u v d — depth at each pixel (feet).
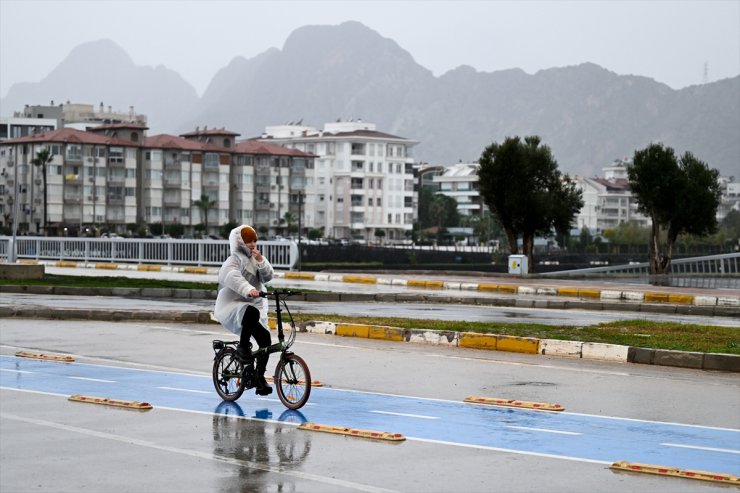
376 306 105.40
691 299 120.47
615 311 106.11
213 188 576.61
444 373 57.62
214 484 31.42
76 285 124.06
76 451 36.29
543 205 220.64
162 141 560.61
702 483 32.24
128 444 37.52
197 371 57.77
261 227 602.03
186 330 80.02
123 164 542.98
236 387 46.91
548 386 53.21
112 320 88.33
